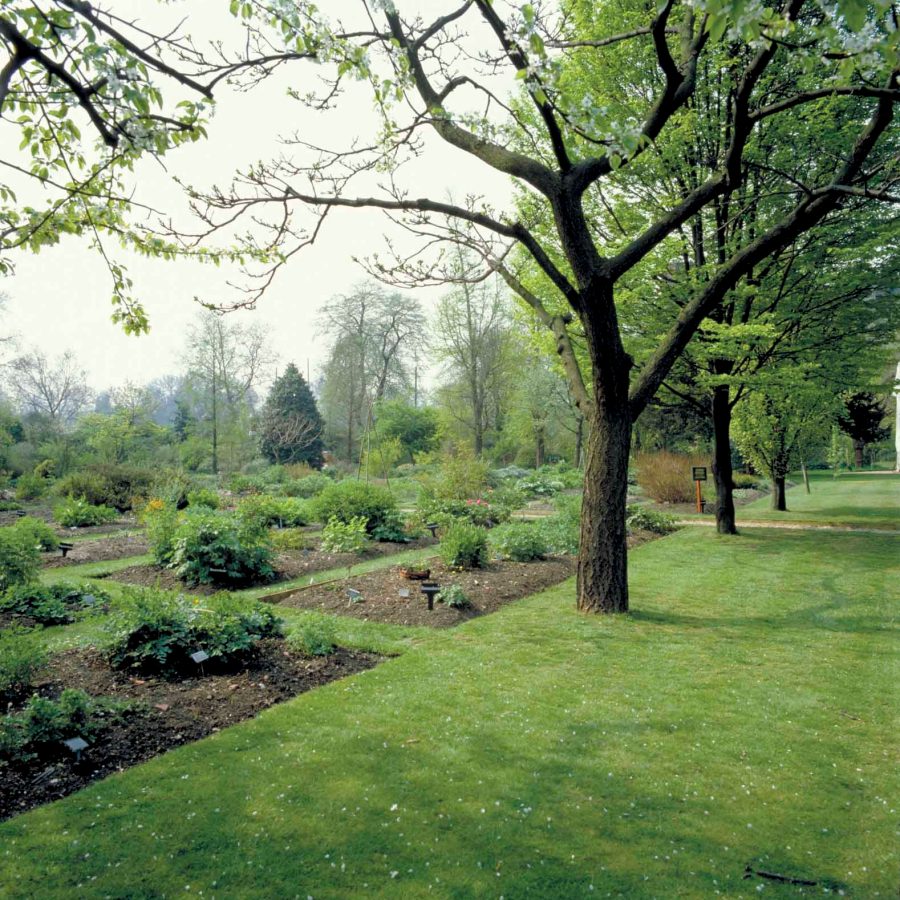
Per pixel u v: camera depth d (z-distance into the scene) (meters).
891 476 33.19
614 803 3.32
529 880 2.72
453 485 18.17
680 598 7.97
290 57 3.03
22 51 2.19
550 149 10.91
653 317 11.88
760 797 3.39
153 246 4.17
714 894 2.64
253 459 34.59
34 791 3.40
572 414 32.69
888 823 3.16
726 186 6.14
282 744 3.95
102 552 11.59
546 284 11.67
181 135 2.96
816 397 13.57
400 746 3.93
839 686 4.96
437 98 5.91
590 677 5.16
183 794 3.37
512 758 3.79
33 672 4.74
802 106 9.95
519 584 8.62
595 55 10.27
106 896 2.60
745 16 2.11
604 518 7.14
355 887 2.67
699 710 4.50
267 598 8.02
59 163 3.50
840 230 10.68
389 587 8.30
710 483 25.48
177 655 5.22
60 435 30.84
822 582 8.74
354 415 42.34
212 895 2.61
